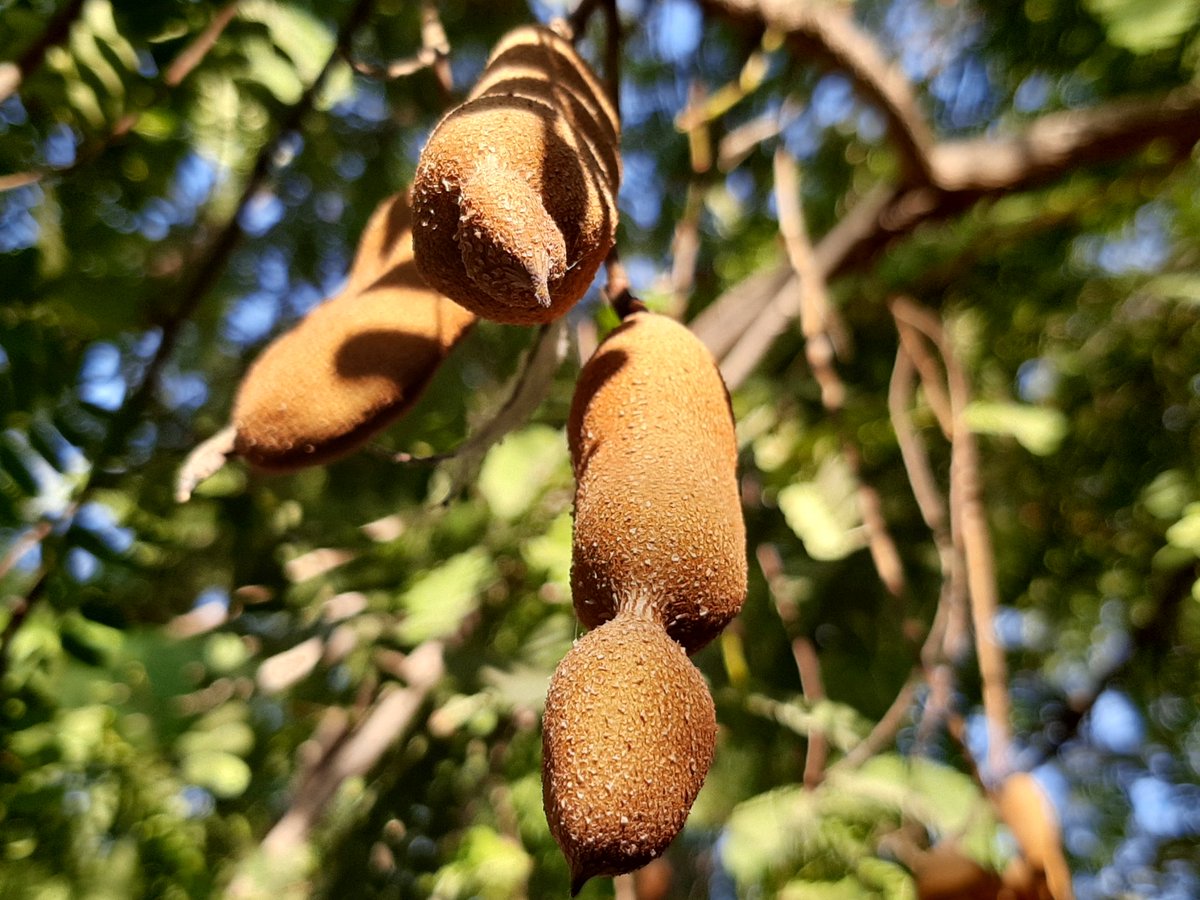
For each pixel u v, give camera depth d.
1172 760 0.46
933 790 0.34
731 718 0.39
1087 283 0.46
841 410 0.38
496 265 0.13
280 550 0.35
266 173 0.27
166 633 0.31
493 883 0.35
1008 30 0.45
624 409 0.14
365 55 0.40
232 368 0.42
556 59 0.17
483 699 0.35
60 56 0.27
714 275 0.47
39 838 0.31
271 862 0.34
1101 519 0.46
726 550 0.13
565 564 0.35
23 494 0.26
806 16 0.37
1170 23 0.34
